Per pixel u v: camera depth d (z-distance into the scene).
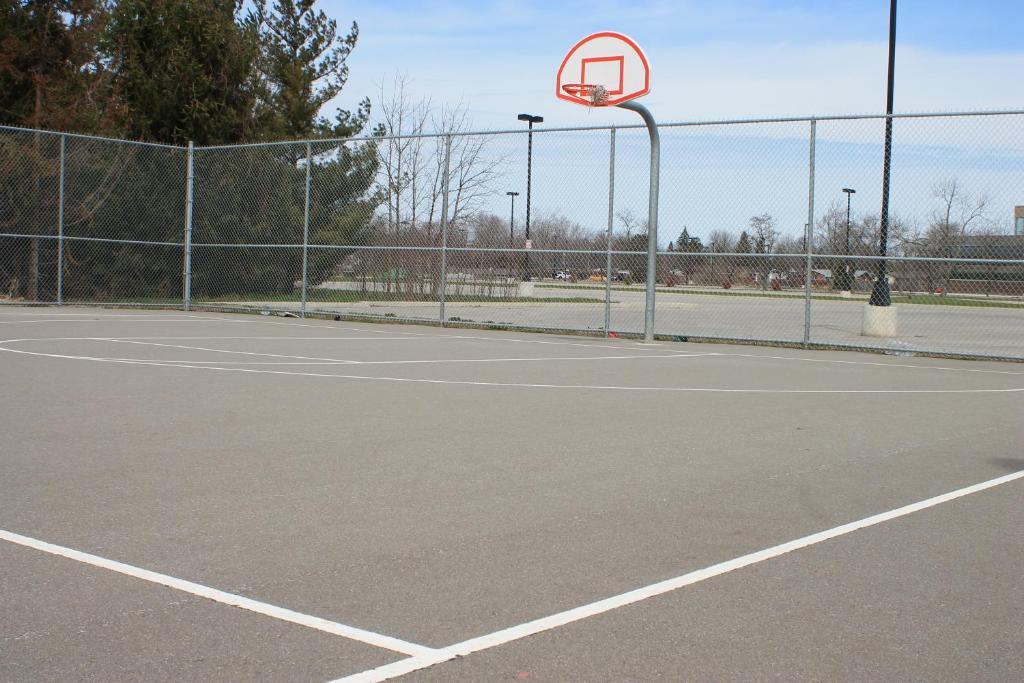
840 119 16.39
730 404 10.15
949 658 3.83
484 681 3.54
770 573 4.78
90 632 3.91
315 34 38.12
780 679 3.61
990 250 15.66
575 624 4.09
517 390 10.87
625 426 8.70
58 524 5.34
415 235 21.14
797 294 17.42
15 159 22.19
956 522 5.74
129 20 27.72
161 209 23.39
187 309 23.23
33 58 25.92
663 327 20.59
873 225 16.47
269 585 4.47
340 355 14.14
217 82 28.27
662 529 5.48
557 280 19.39
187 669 3.59
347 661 3.68
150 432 7.97
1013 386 12.12
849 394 11.12
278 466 6.83
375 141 21.81
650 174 17.70
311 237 22.03
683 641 3.94
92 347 14.34
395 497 6.05
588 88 17.80
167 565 4.71
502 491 6.26
